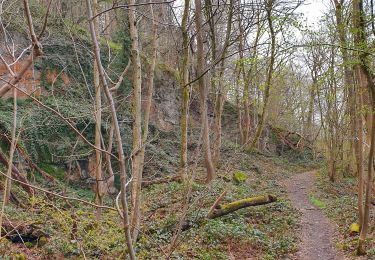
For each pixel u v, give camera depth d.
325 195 20.06
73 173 17.09
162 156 21.78
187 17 12.11
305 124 38.25
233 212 13.40
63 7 14.16
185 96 16.03
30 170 14.31
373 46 8.59
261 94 26.22
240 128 28.81
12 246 8.41
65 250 8.21
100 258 8.15
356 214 14.29
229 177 18.67
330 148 25.02
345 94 21.02
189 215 11.16
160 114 25.67
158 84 25.80
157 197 14.02
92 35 2.64
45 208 8.00
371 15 8.70
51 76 17.61
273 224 13.48
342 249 10.89
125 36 20.53
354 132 16.83
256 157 30.33
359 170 11.70
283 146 36.69
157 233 10.36
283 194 19.66
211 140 19.45
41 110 15.81
